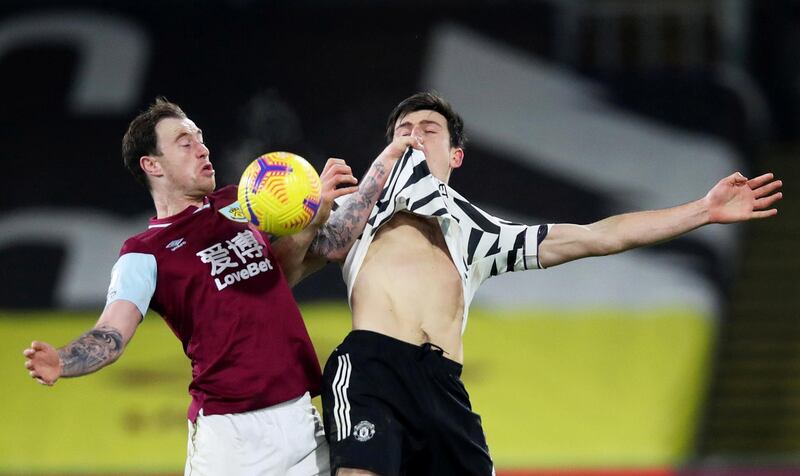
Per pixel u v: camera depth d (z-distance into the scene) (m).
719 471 40.47
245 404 18.30
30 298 55.81
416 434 18.50
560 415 48.19
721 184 19.48
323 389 18.70
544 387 49.53
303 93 64.38
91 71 66.38
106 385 50.28
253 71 65.50
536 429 47.56
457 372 18.91
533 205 58.62
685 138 61.50
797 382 52.38
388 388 18.39
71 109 64.81
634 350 51.12
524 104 63.53
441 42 66.69
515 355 51.19
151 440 47.81
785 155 63.72
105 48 67.25
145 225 59.19
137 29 68.12
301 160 17.89
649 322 52.47
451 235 19.66
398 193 19.53
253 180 17.59
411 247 19.52
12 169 62.09
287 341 18.73
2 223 59.53
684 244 56.53
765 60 65.38
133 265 18.58
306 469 18.55
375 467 17.91
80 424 48.81
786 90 64.94
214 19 68.31
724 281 55.41
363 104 63.56
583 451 46.41
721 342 53.41
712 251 56.16
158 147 19.62
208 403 18.39
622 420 47.84
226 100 64.19
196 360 18.66
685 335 51.69
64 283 56.41
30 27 68.31
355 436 18.09
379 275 19.20
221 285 18.59
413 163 19.73
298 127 62.56
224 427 18.27
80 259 57.50
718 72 64.69
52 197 60.75
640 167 59.84
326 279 55.28
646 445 46.62
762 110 64.31
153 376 50.47
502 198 59.03
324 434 18.84
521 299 54.22
